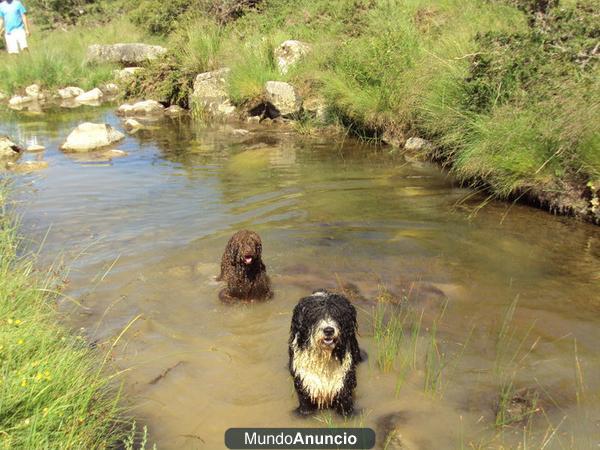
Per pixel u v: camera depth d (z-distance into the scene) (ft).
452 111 19.97
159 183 19.53
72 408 7.68
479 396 8.75
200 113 32.83
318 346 7.95
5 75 42.88
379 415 8.41
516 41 19.34
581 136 15.56
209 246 14.12
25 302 10.25
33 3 66.33
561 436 7.87
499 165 17.22
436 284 12.32
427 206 16.92
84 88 43.19
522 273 12.74
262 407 8.61
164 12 49.01
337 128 26.96
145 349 10.03
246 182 19.52
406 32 25.80
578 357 9.68
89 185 19.38
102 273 12.78
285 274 12.83
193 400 8.73
